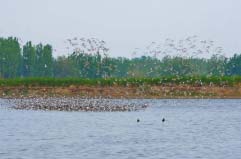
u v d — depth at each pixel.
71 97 93.75
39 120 56.53
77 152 35.12
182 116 63.19
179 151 35.88
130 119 58.59
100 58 154.75
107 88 99.50
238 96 98.06
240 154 34.72
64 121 55.72
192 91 99.56
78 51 164.25
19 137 42.75
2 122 54.34
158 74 149.50
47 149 36.31
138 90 99.00
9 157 33.22
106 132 46.66
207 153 35.09
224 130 49.06
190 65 146.00
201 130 48.94
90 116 61.41
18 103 77.50
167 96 98.31
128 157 33.38
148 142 40.22
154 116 62.66
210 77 102.31
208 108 75.38
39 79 101.31
